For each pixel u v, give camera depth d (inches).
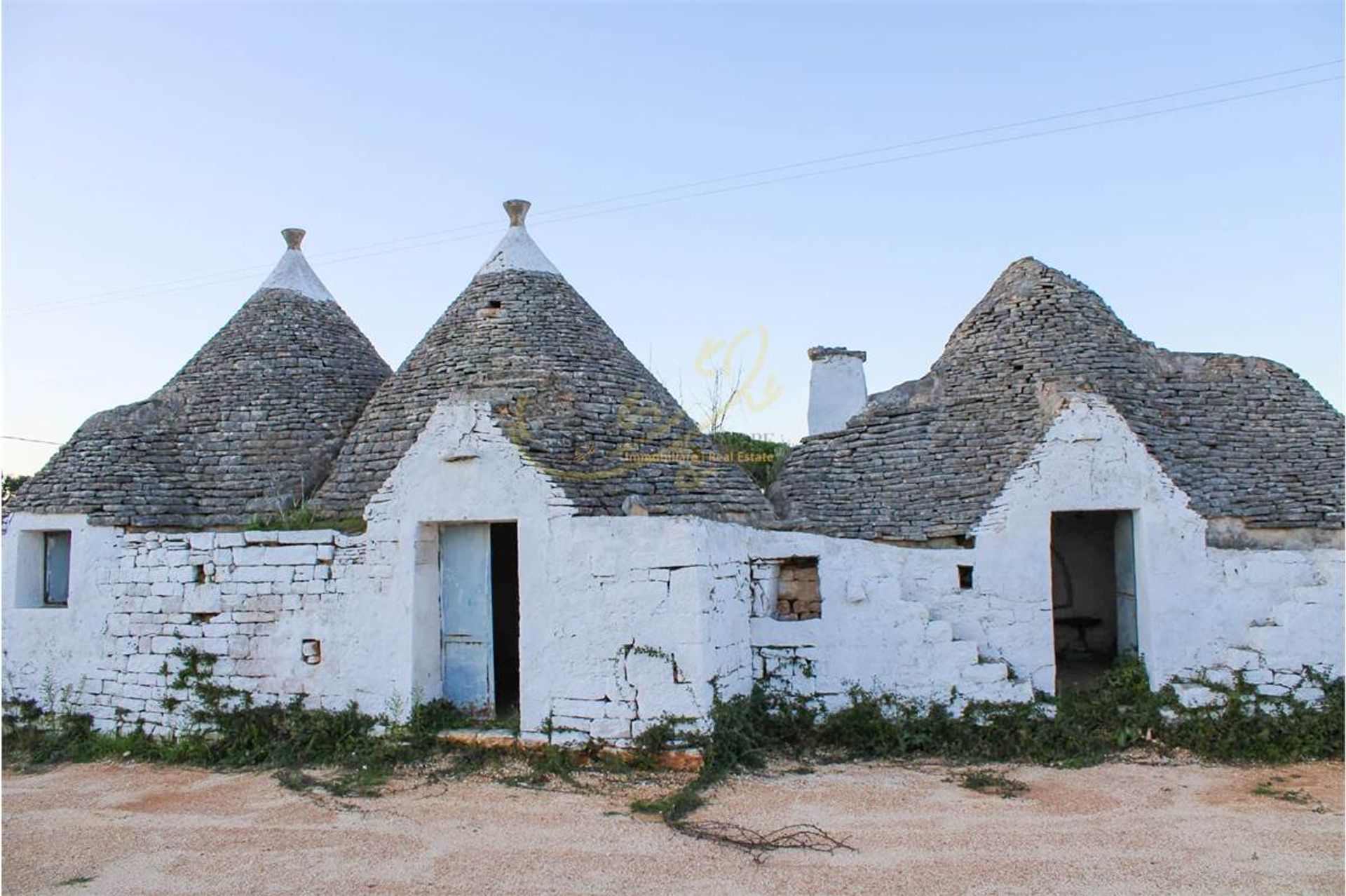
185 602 415.5
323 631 396.5
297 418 495.8
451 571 399.9
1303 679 387.9
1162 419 469.7
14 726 433.1
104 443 469.1
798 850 270.4
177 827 307.0
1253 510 426.3
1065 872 253.0
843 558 413.4
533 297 503.8
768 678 410.6
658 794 321.4
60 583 461.4
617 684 354.9
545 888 246.2
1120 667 424.2
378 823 302.0
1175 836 281.7
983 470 446.3
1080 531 565.6
